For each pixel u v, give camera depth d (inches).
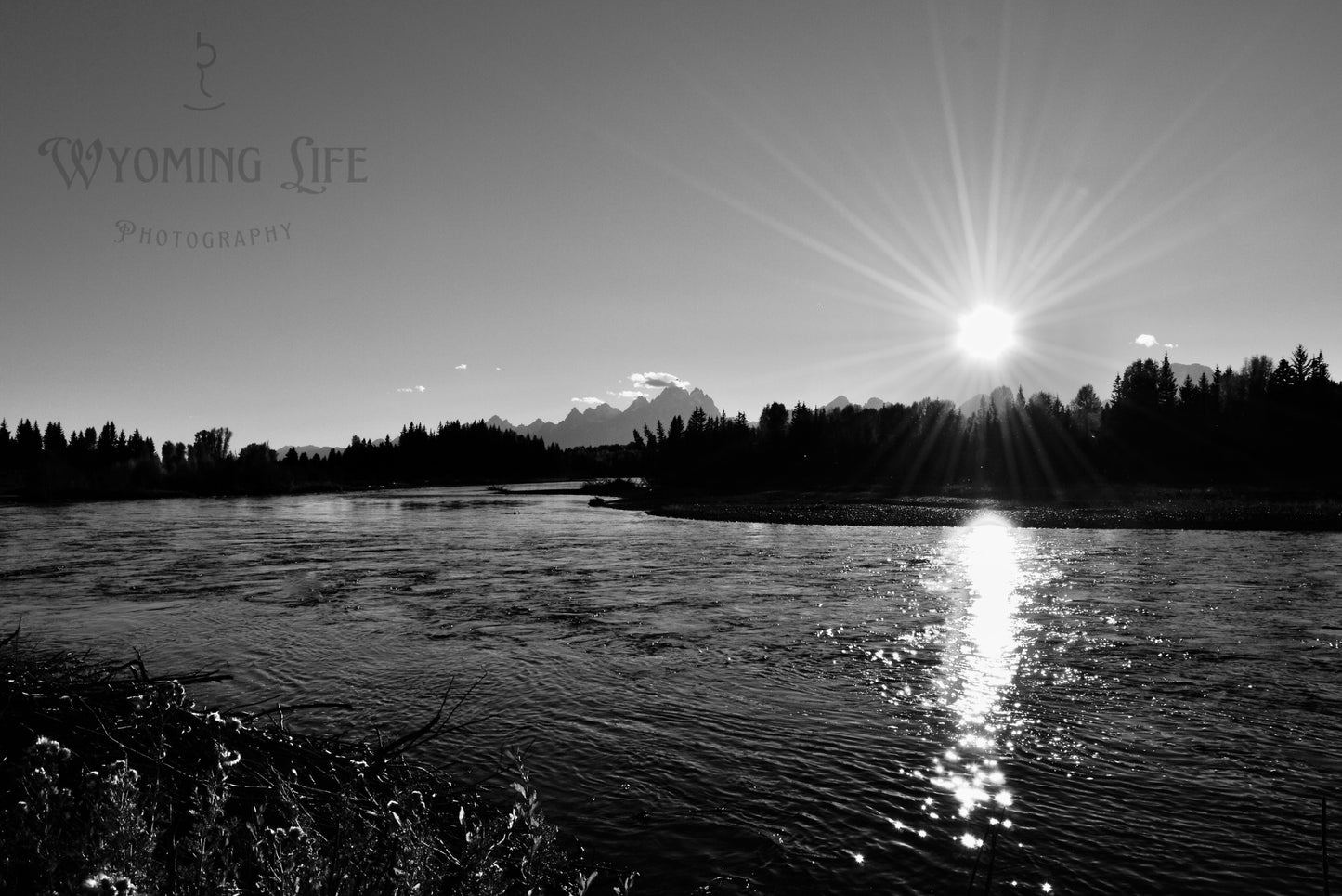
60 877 136.6
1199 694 467.2
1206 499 2716.5
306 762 258.8
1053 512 2330.2
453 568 1152.8
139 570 1151.0
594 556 1309.1
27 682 279.6
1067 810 312.3
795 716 434.6
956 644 606.9
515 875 223.8
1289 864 269.0
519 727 418.0
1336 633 632.4
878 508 2674.7
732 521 2242.9
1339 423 3725.4
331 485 6058.1
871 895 250.1
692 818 307.0
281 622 722.8
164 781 217.9
